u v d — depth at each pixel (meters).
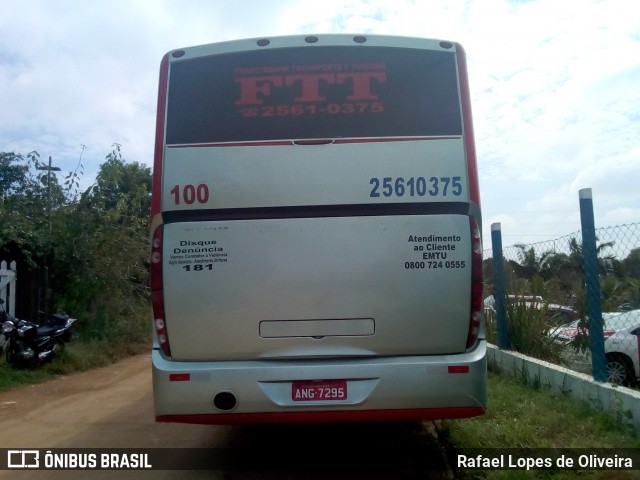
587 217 6.14
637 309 6.66
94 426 6.95
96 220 13.49
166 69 5.10
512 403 6.36
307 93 5.00
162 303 4.80
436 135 4.93
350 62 5.08
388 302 4.76
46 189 13.88
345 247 4.78
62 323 10.96
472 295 4.80
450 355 4.80
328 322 4.75
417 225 4.81
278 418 4.71
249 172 4.85
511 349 8.48
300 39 5.11
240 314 4.76
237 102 4.99
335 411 4.69
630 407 5.30
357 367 4.70
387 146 4.89
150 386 9.48
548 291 8.14
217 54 5.10
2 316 10.28
